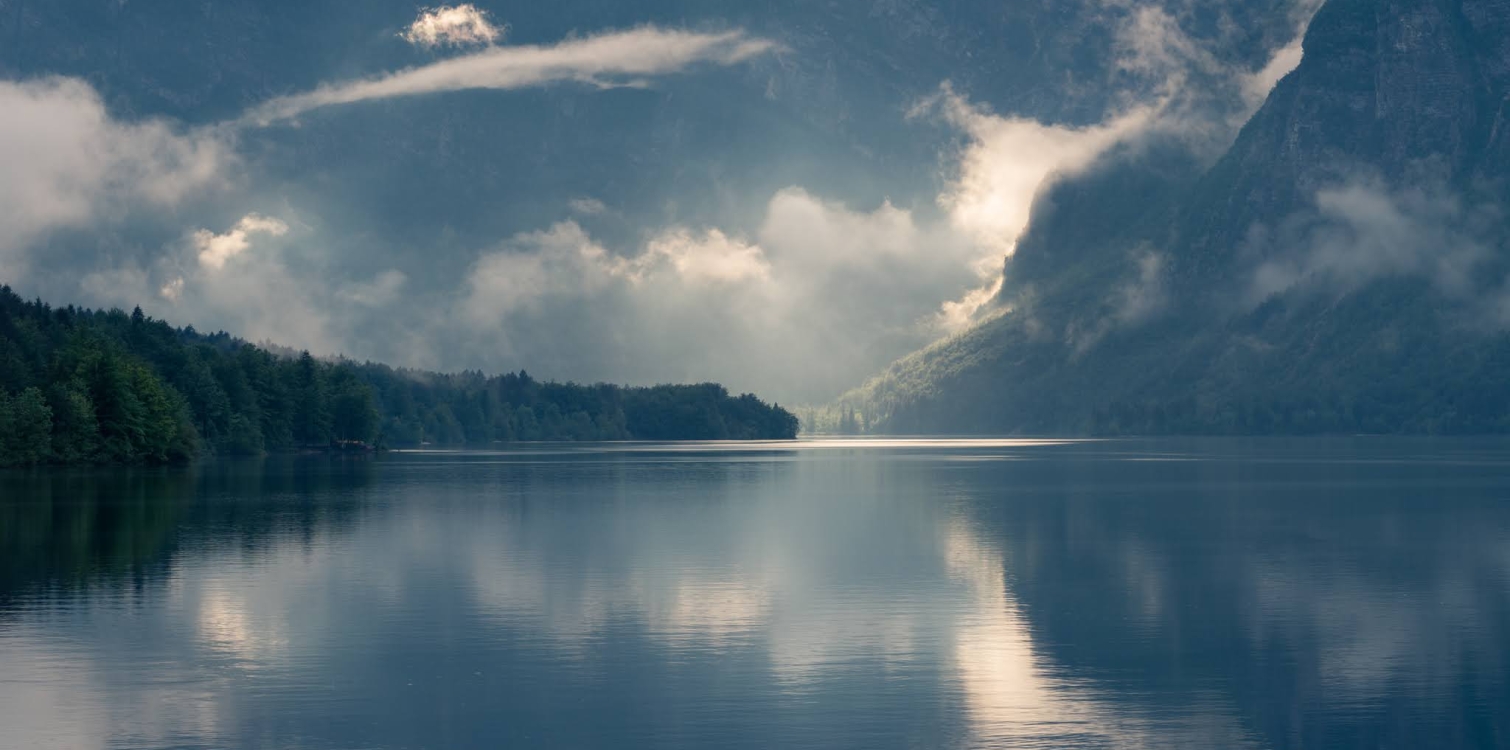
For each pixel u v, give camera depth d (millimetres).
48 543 107875
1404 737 52031
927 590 85562
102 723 53188
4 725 52875
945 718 54375
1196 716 54750
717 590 85562
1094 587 86938
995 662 64125
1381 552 106062
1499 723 53875
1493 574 93000
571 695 57969
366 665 63156
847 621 74500
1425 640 69125
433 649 66812
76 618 73750
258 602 79625
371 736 51906
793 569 95375
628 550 106625
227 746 50469
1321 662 64125
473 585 87000
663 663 63844
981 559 101812
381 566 95875
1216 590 85562
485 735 52125
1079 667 63094
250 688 58781
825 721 54000
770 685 59656
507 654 65750
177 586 85438
